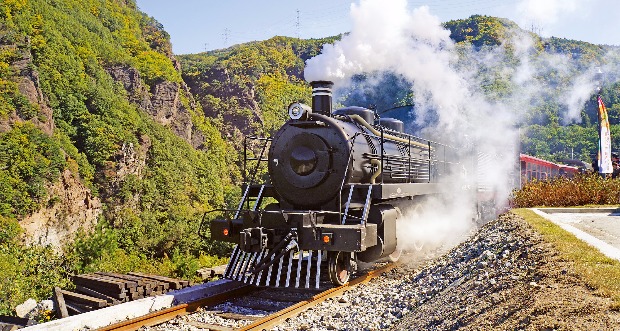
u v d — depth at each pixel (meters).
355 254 9.85
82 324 6.82
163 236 37.53
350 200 9.32
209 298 8.18
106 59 106.75
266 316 6.93
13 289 13.35
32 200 59.25
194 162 97.38
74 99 83.31
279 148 10.07
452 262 8.73
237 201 57.28
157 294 9.09
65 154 70.06
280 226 8.74
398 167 11.57
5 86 71.00
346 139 9.54
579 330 3.64
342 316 7.08
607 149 18.67
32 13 94.56
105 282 8.88
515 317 4.38
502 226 10.06
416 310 6.68
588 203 16.45
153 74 114.38
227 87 140.12
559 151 104.94
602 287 4.48
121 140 81.44
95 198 71.62
